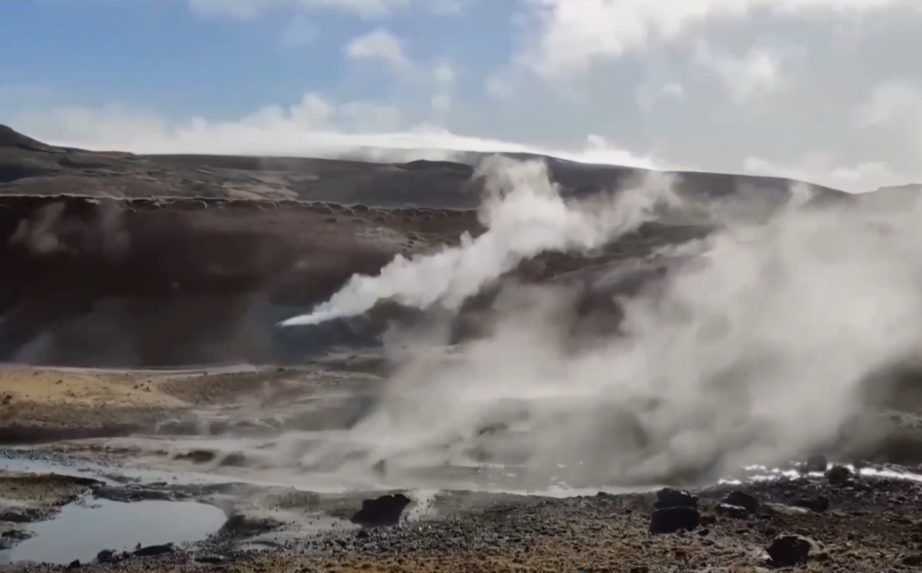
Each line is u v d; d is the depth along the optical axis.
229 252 81.00
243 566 18.56
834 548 17.58
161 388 48.81
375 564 17.50
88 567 20.05
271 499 26.80
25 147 175.50
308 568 17.52
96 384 49.06
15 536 23.80
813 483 24.92
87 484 29.67
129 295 74.00
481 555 17.94
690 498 21.47
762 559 16.62
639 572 15.65
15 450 35.94
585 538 19.25
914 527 19.78
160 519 25.59
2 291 73.38
